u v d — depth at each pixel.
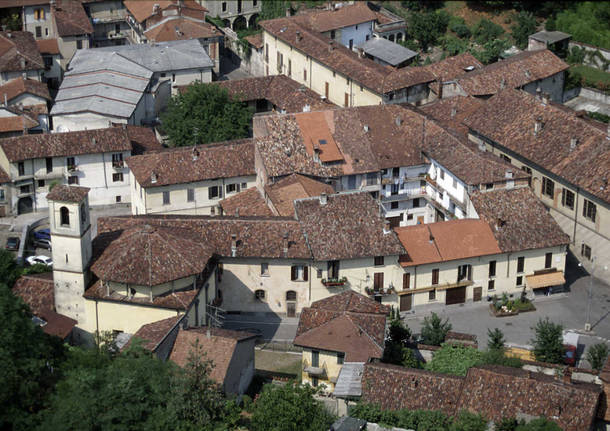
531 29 187.75
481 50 186.25
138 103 171.00
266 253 123.75
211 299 121.88
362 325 108.06
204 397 93.00
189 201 144.38
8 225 148.38
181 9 197.00
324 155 142.50
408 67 169.88
